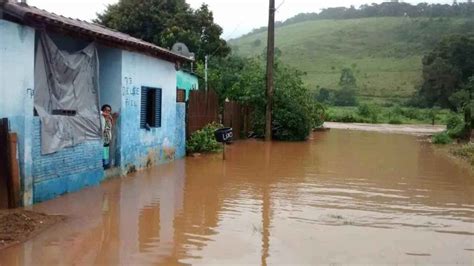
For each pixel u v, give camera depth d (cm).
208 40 3766
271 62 2528
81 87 1126
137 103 1404
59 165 1038
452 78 7600
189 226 838
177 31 3509
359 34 13088
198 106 1952
